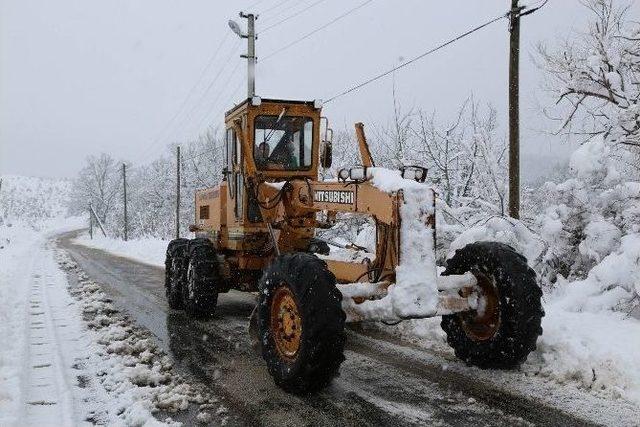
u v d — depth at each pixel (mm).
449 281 4453
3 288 9930
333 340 3961
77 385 4484
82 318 7305
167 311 8070
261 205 6523
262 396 4230
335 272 5234
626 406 3721
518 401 3896
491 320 4594
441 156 13383
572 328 4895
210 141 41656
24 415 3787
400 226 4090
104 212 65000
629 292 5660
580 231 7156
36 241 37969
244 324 7023
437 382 4383
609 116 8211
